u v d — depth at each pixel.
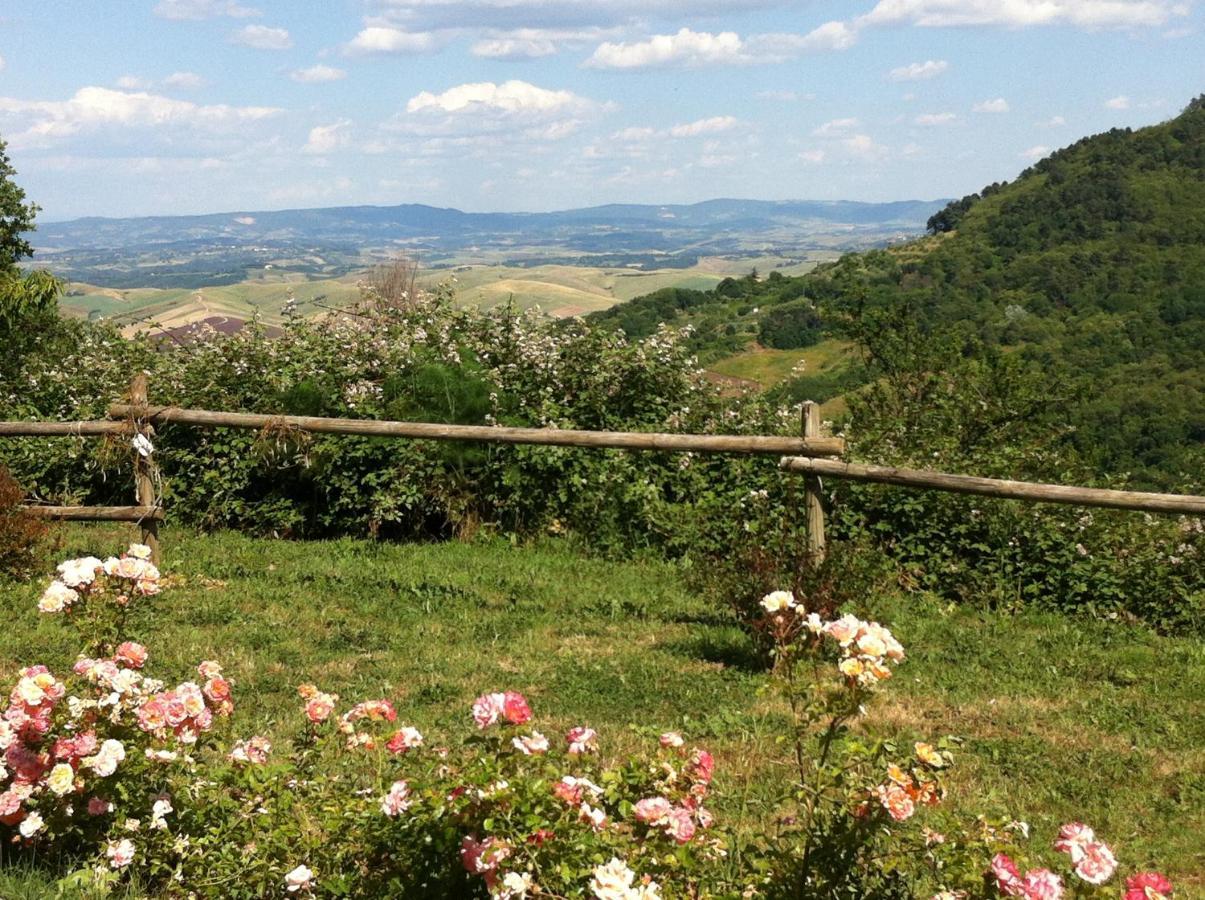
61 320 20.00
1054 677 7.26
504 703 3.27
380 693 6.57
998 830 3.50
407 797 3.48
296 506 11.38
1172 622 8.84
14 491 8.97
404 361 12.02
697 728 6.02
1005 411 12.18
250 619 8.09
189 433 11.61
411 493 11.04
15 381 13.29
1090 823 5.07
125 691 3.91
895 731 6.12
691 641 7.75
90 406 12.11
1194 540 9.44
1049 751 5.92
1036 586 9.27
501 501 11.25
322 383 11.73
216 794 3.95
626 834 3.39
